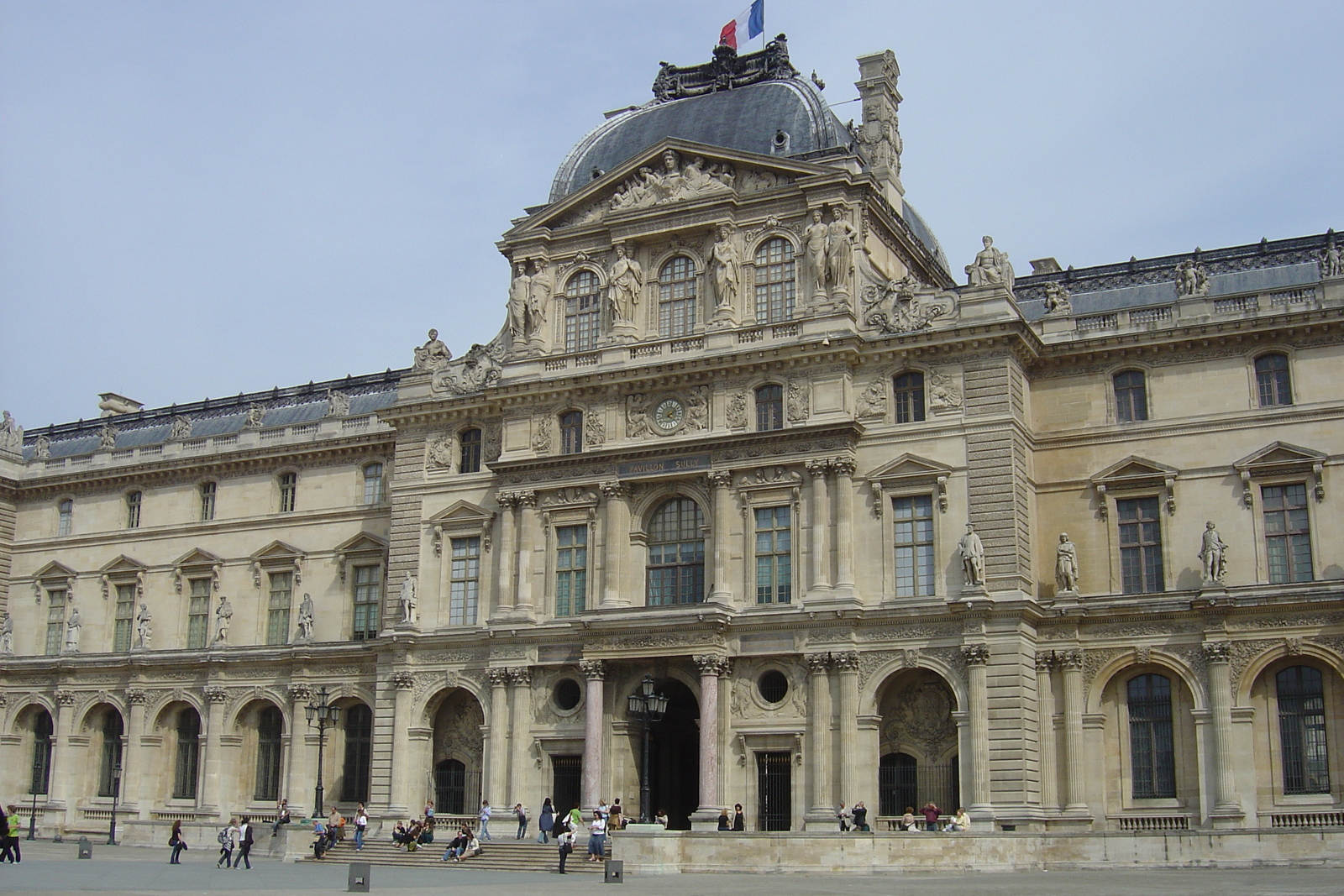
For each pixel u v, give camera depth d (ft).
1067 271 266.57
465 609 263.70
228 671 300.20
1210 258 255.09
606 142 281.33
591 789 234.38
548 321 266.57
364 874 159.22
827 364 238.68
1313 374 225.76
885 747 229.66
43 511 342.64
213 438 324.60
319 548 303.07
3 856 214.28
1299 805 211.41
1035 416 241.55
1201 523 228.02
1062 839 187.62
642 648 235.40
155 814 303.27
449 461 272.10
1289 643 213.87
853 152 259.60
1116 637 224.74
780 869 187.21
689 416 247.50
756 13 285.02
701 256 256.73
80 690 318.24
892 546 231.91
